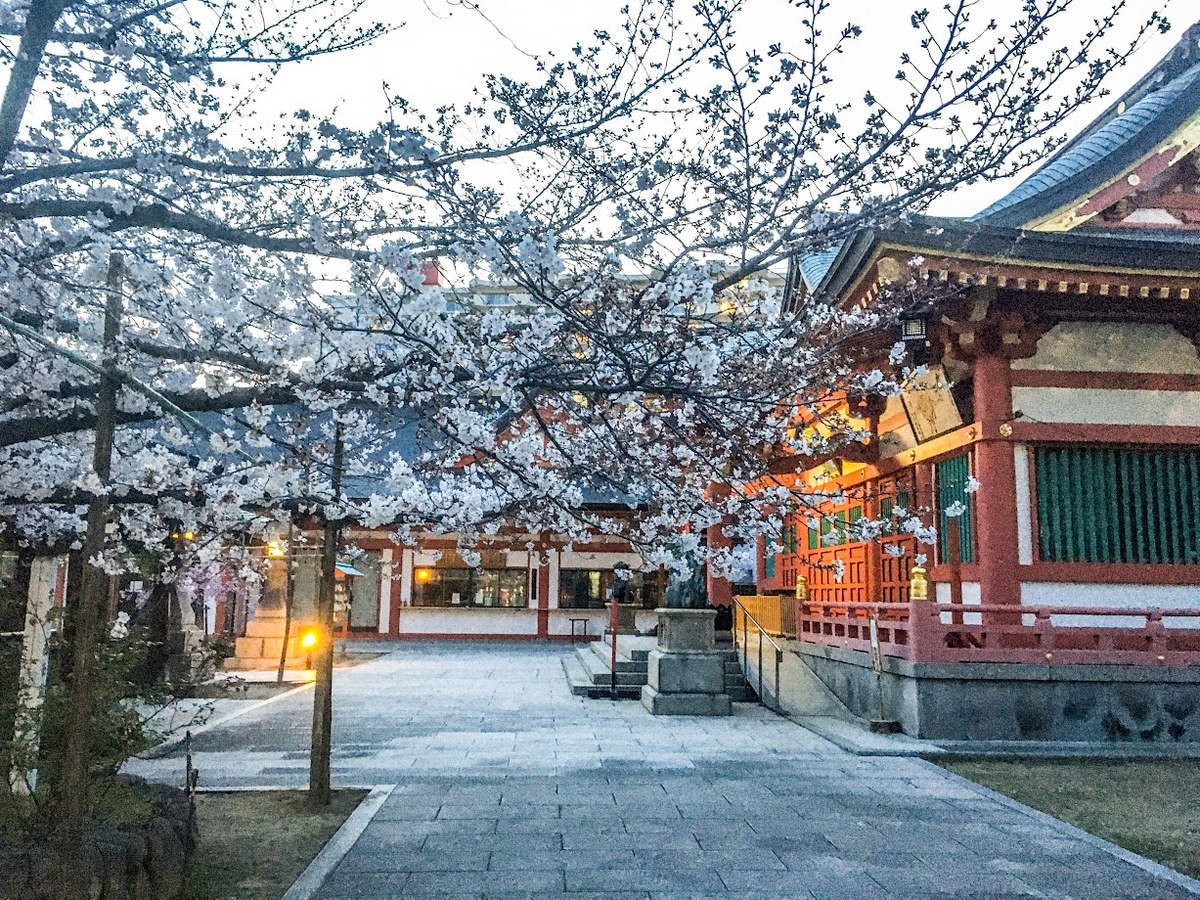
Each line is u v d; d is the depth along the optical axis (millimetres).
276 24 4828
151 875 5395
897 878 6461
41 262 4875
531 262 4320
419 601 35062
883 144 4480
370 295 4684
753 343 6379
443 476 7246
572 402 6062
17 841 5188
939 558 14742
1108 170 14516
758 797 8859
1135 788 9547
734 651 18219
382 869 6531
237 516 5910
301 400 5059
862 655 13875
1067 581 12766
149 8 4637
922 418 15078
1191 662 12109
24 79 4293
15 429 4941
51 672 6840
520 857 6848
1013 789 9461
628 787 9242
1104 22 4250
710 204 4883
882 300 10922
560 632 34469
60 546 6500
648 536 6848
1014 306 12984
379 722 13586
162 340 5582
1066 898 6086
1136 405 13234
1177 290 12320
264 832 7430
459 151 4664
